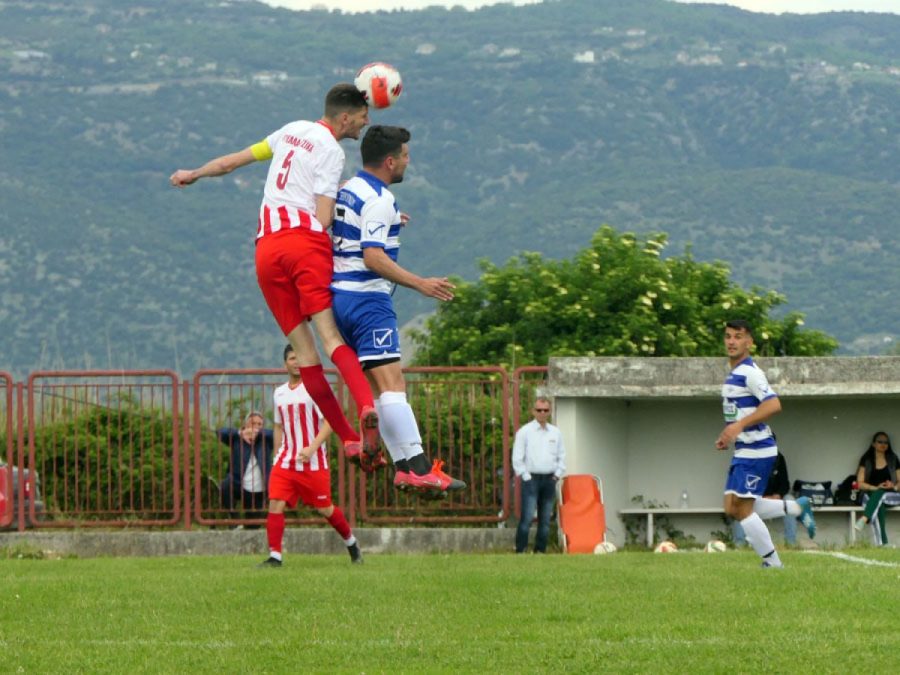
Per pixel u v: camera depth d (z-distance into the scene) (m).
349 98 23.48
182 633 20.44
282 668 17.98
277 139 23.34
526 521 41.59
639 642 19.25
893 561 30.39
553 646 19.08
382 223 22.48
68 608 22.84
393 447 22.78
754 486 28.88
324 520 43.31
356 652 18.84
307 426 31.62
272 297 22.88
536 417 41.97
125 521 43.22
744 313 67.94
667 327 64.44
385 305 22.69
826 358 45.19
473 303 70.19
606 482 46.28
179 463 43.56
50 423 43.47
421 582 25.39
